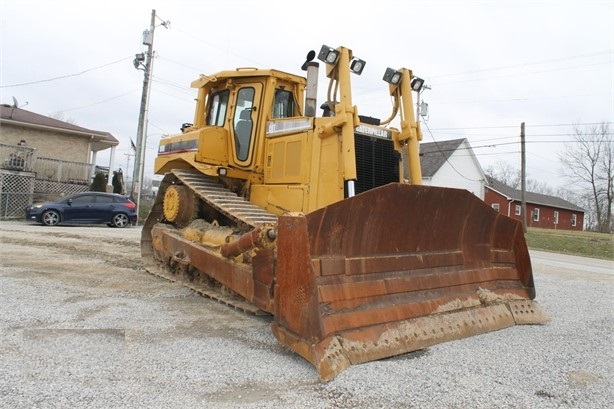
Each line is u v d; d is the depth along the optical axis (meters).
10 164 21.31
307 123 5.91
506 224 5.81
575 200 63.06
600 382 3.86
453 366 4.01
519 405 3.33
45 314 5.06
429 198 4.81
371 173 5.61
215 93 7.60
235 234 6.10
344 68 5.43
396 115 6.20
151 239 8.69
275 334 4.23
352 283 4.25
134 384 3.39
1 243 10.91
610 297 8.40
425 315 4.62
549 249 22.19
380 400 3.31
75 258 9.25
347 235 4.31
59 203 17.08
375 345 4.05
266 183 6.43
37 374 3.46
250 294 5.05
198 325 5.04
